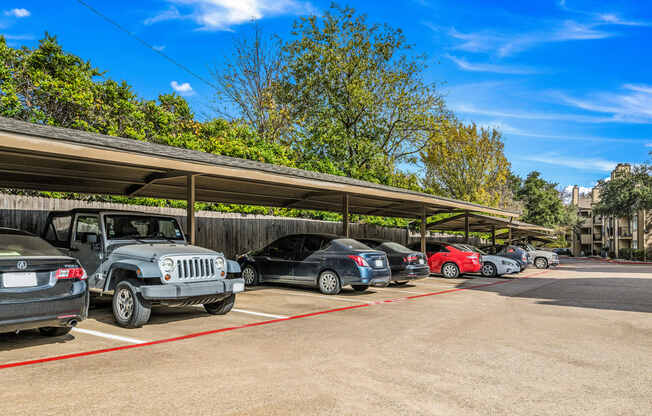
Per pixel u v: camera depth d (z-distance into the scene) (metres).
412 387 4.72
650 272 26.33
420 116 33.22
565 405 4.30
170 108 17.22
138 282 7.32
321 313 9.20
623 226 64.50
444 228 31.58
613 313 9.97
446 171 40.53
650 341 7.13
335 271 11.91
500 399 4.43
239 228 16.89
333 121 33.56
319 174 13.30
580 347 6.66
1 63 12.06
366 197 15.88
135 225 8.77
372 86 32.91
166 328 7.45
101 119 14.16
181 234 9.57
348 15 31.62
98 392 4.36
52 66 13.34
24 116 12.62
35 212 11.71
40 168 9.45
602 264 40.78
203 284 7.62
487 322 8.61
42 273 5.65
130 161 7.65
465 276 20.56
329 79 32.34
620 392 4.69
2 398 4.14
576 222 73.44
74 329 7.22
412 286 15.31
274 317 8.64
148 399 4.20
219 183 12.02
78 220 8.73
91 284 8.16
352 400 4.30
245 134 19.53
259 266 13.25
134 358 5.59
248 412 3.95
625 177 52.62
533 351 6.37
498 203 40.69
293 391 4.51
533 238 49.03
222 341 6.59
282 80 32.09
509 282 17.84
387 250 14.78
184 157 8.43
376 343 6.65
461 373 5.25
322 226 20.81
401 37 31.86
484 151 39.53
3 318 5.23
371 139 33.91
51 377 4.78
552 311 10.16
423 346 6.54
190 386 4.59
